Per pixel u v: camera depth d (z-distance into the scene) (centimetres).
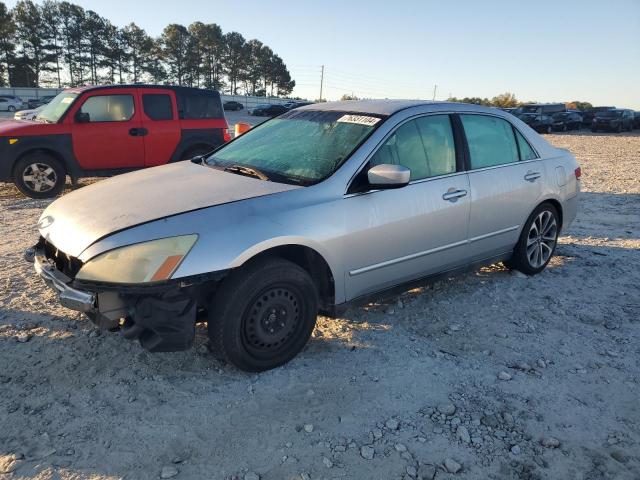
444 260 422
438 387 323
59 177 876
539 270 520
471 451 269
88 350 349
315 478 246
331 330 392
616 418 300
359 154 365
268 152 407
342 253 348
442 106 431
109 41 8625
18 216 730
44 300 423
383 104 420
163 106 937
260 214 318
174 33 9225
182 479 243
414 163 396
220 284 314
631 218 787
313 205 336
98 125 887
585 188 1055
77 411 289
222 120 995
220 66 10262
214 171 392
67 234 317
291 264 327
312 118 433
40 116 931
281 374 331
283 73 11444
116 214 317
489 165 454
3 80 7575
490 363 353
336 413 295
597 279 514
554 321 419
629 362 359
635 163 1537
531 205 485
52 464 249
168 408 294
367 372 336
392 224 372
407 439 275
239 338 314
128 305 295
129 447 263
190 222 302
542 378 337
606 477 255
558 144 2405
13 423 277
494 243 462
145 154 927
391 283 391
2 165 838
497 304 448
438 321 412
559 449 273
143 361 339
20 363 332
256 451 263
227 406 297
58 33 8150
